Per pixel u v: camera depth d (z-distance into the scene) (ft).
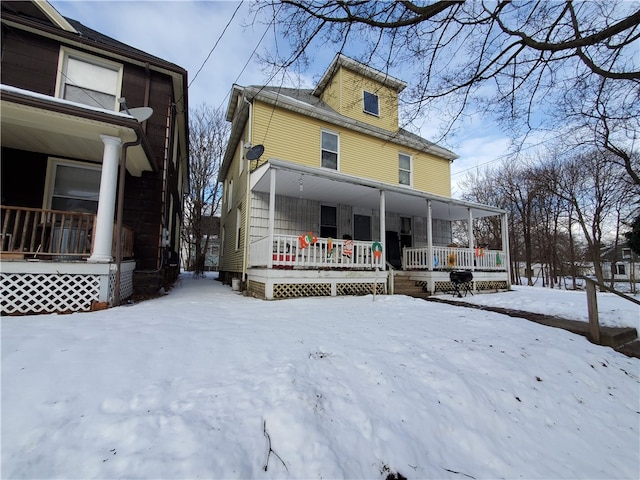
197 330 11.71
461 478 6.06
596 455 7.29
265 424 6.29
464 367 10.14
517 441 7.39
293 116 31.83
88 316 13.52
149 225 23.95
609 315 19.97
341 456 5.90
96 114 15.66
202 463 5.14
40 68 21.24
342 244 25.99
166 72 25.50
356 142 36.01
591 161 45.65
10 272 14.38
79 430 5.73
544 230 72.49
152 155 20.54
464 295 29.99
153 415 6.21
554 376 10.57
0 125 16.69
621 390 10.57
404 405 7.68
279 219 30.30
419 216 41.14
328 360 9.62
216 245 93.45
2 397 6.40
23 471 4.76
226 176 49.83
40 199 20.40
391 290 27.76
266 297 22.22
